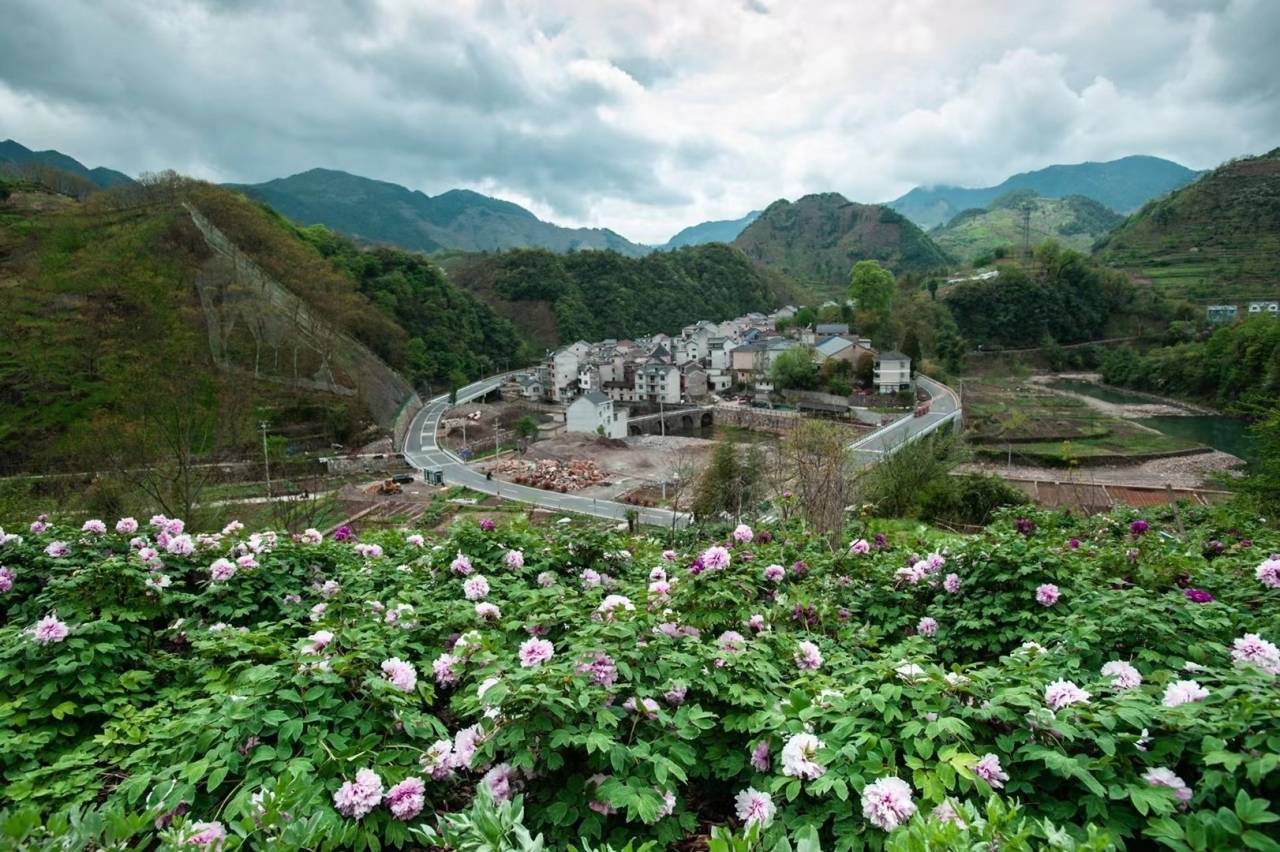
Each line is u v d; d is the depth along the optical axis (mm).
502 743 2967
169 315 37188
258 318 44656
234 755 3057
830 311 87188
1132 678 3137
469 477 38875
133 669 4398
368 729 3314
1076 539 7480
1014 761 2756
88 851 2369
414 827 2869
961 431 41219
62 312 35281
